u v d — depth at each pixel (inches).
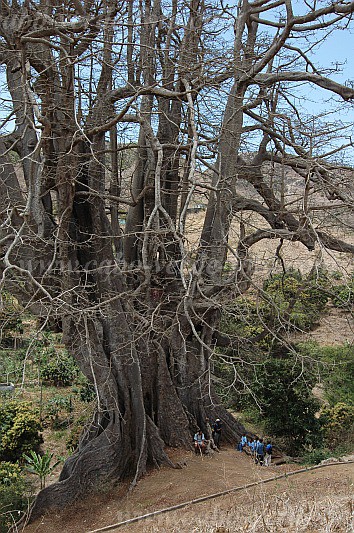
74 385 1005.8
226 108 650.8
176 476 598.5
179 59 592.1
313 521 363.9
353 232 650.2
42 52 513.0
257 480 570.3
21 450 773.9
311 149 516.4
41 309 531.2
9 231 538.0
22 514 551.8
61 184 530.6
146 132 547.8
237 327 745.6
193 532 392.2
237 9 705.0
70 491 570.9
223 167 660.1
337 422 838.5
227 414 753.0
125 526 486.0
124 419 617.3
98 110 582.2
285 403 789.2
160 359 673.6
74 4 498.3
